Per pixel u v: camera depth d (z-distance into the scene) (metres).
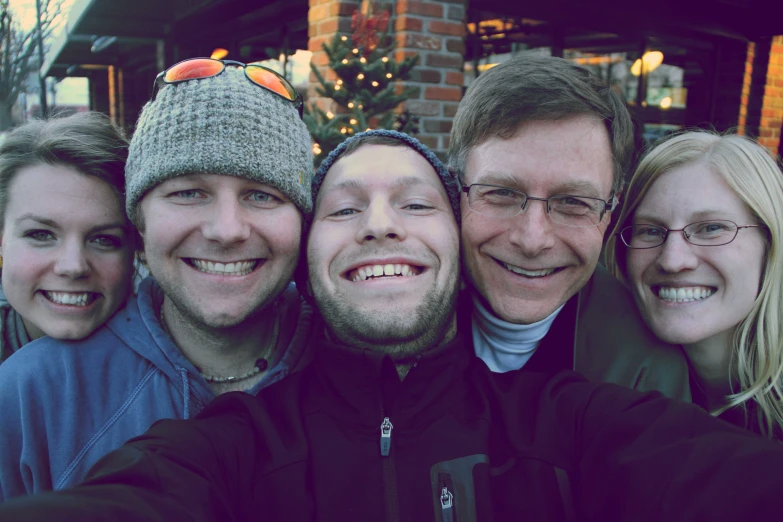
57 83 5.51
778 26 2.40
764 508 0.40
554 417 0.53
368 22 1.33
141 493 0.41
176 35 3.34
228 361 0.63
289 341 0.65
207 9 2.91
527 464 0.51
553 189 0.60
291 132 0.59
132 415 0.58
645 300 0.71
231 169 0.54
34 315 0.60
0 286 0.68
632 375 0.67
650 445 0.46
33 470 0.56
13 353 0.65
